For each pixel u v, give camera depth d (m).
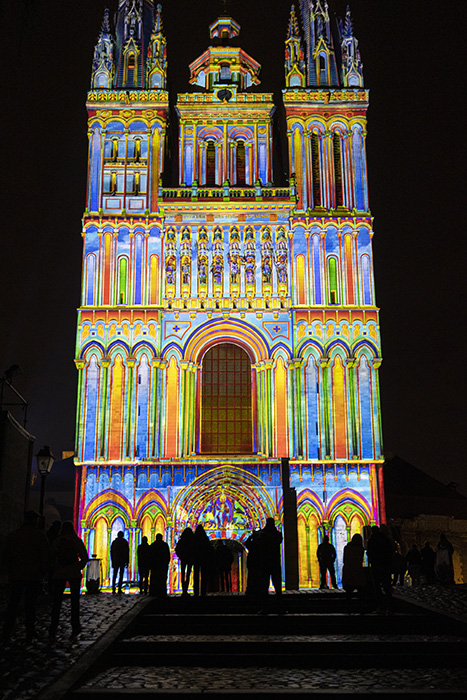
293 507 42.19
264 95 56.72
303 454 49.69
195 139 56.16
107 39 56.97
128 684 17.09
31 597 20.52
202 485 49.22
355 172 54.69
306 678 18.02
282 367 51.31
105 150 54.78
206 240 53.12
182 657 19.75
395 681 17.67
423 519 68.75
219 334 51.72
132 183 54.28
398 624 23.45
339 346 51.44
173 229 53.25
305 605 26.69
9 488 32.00
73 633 21.27
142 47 57.81
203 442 51.03
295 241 53.19
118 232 53.16
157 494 49.03
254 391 51.22
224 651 20.55
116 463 49.31
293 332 51.56
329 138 55.22
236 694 16.09
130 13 58.66
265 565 25.19
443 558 39.78
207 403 51.50
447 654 19.98
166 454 49.78
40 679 16.44
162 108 55.62
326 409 50.38
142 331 51.53
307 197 54.03
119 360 51.12
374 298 52.31
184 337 51.59
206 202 53.53
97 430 49.94
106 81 56.06
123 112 55.44
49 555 20.70
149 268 52.59
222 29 61.22
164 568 30.83
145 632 23.20
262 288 52.41
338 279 52.62
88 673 17.50
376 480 49.44
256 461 49.44
